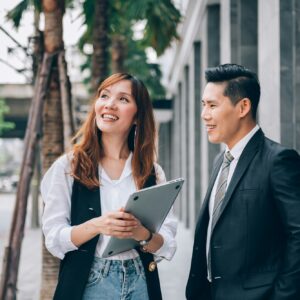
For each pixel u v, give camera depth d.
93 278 2.69
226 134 2.81
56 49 5.38
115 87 2.82
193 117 14.30
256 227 2.64
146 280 2.78
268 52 6.35
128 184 2.83
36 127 5.26
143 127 2.89
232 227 2.68
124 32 13.59
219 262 2.70
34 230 19.39
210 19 11.55
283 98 5.85
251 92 2.79
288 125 5.83
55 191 2.72
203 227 2.95
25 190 5.17
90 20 8.36
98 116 2.81
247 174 2.71
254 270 2.64
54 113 5.46
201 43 14.01
